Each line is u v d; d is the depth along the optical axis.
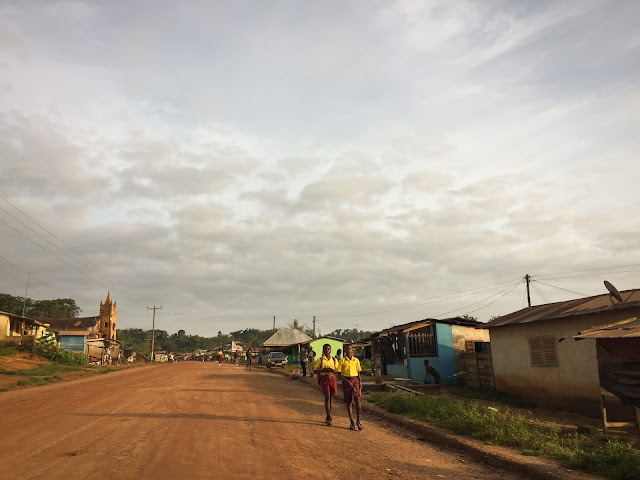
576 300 15.80
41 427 9.07
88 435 8.24
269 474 5.91
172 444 7.54
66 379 24.66
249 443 7.79
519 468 6.46
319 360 10.30
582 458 6.43
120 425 9.33
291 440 8.20
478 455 7.39
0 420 9.94
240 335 197.62
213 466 6.21
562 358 14.34
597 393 12.84
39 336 40.09
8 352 33.59
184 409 11.83
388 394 14.23
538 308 17.81
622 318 12.16
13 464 6.18
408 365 23.45
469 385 20.38
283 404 13.48
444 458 7.33
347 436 8.87
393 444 8.28
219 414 11.07
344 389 9.87
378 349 29.02
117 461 6.39
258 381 23.09
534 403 15.47
